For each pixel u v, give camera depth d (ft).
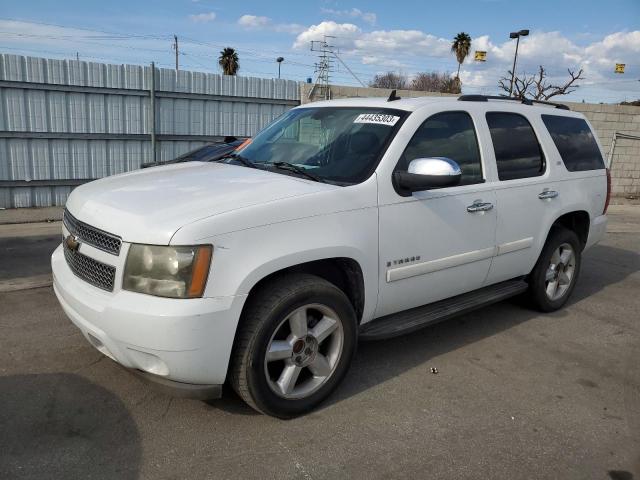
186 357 9.26
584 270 24.02
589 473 9.71
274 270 10.00
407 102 13.57
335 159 12.46
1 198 33.73
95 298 9.84
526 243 15.58
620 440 10.77
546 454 10.21
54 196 35.24
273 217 10.02
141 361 9.53
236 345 9.97
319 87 42.47
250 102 40.29
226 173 12.24
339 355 11.34
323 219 10.70
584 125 18.63
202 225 9.27
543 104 18.19
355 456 9.87
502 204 14.51
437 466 9.71
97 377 12.18
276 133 14.67
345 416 11.16
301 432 10.51
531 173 15.80
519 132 15.66
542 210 15.97
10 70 32.09
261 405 10.30
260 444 10.08
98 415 10.75
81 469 9.17
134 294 9.35
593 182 18.15
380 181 11.75
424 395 12.16
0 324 14.97
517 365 13.94
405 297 12.68
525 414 11.58
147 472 9.19
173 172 12.68
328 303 10.87
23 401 11.12
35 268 20.79
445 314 13.50
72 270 10.96
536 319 17.26
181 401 11.35
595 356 14.71
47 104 33.60
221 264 9.35
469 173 13.92
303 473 9.35
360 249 11.26
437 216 12.80
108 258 9.72
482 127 14.43
